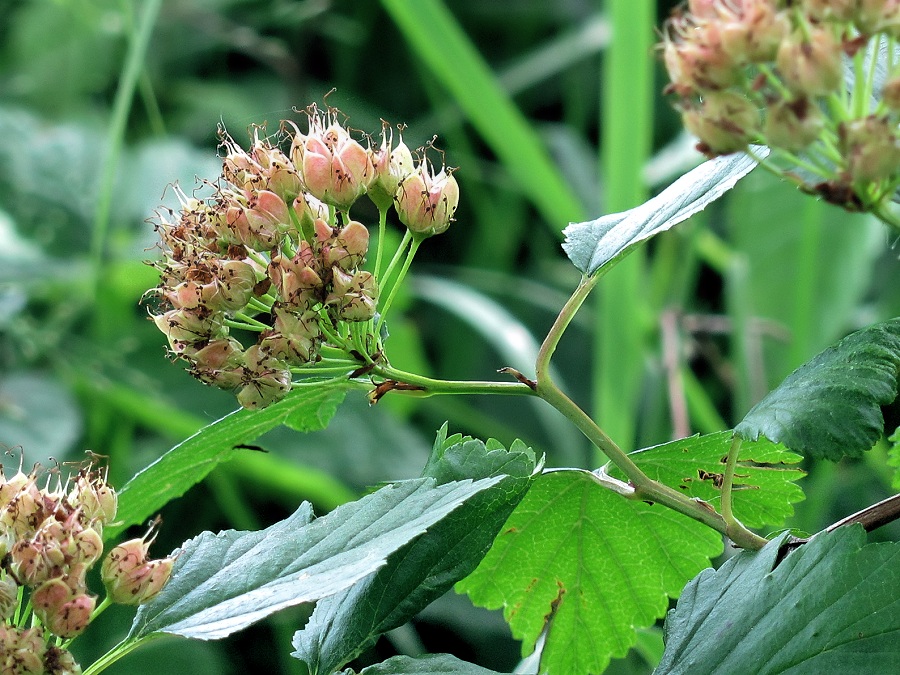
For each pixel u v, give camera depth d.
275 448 0.48
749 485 0.30
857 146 0.24
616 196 0.41
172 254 0.28
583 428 0.28
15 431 0.45
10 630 0.26
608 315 0.40
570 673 0.31
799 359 0.43
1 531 0.27
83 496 0.27
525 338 0.51
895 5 0.24
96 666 0.27
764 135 0.24
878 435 0.26
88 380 0.48
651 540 0.30
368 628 0.27
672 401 0.41
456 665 0.27
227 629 0.26
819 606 0.26
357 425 0.49
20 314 0.51
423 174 0.28
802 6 0.24
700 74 0.24
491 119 0.45
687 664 0.27
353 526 0.27
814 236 0.43
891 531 0.39
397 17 0.45
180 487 0.30
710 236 0.51
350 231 0.27
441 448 0.28
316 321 0.27
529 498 0.30
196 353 0.27
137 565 0.26
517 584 0.31
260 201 0.27
